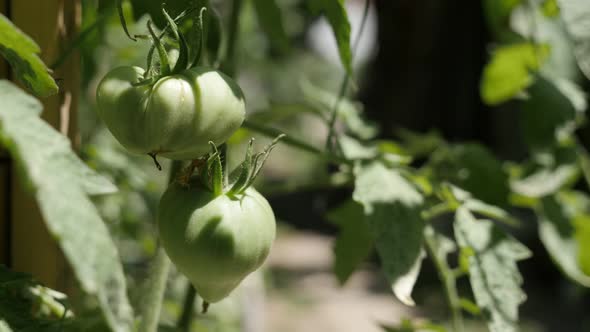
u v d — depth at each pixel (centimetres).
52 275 65
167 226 54
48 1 61
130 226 97
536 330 291
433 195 77
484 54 373
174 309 90
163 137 52
